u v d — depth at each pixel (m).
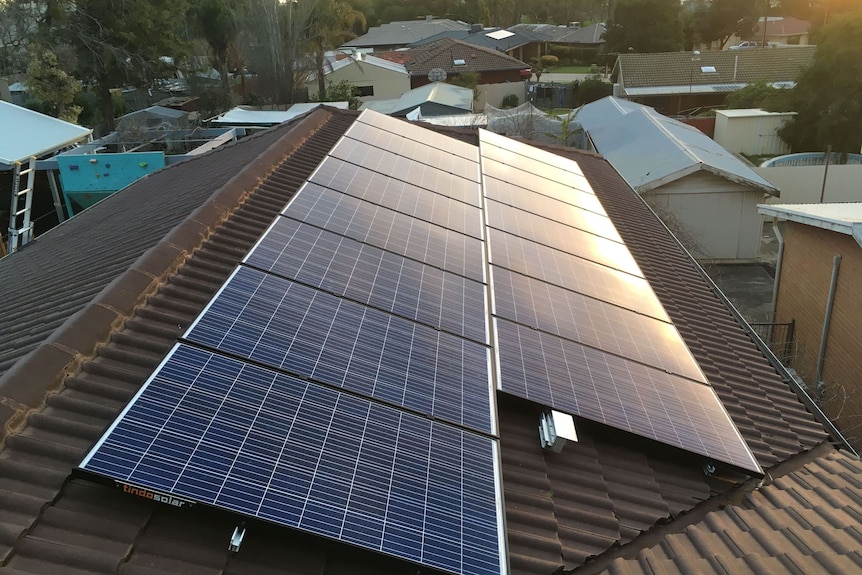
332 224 7.65
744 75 49.50
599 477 5.45
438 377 5.39
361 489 4.01
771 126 36.66
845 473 6.00
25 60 43.75
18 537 3.41
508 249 8.77
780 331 17.42
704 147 27.69
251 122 33.00
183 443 3.79
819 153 32.62
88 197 17.78
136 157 17.56
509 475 5.13
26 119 18.86
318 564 3.83
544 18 128.00
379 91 54.78
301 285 5.99
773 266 23.97
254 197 8.96
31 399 4.35
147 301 5.93
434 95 43.31
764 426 6.81
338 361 5.07
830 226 13.92
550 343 6.61
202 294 6.29
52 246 11.24
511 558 4.37
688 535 5.00
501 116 36.00
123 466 3.52
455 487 4.34
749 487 5.77
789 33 84.69
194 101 46.50
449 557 3.83
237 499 3.61
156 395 4.04
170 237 6.90
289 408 4.38
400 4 120.88
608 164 18.14
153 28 38.69
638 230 12.62
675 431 5.91
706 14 73.44
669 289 10.00
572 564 4.56
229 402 4.21
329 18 51.16
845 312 14.35
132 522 3.73
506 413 5.82
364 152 11.12
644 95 48.97
